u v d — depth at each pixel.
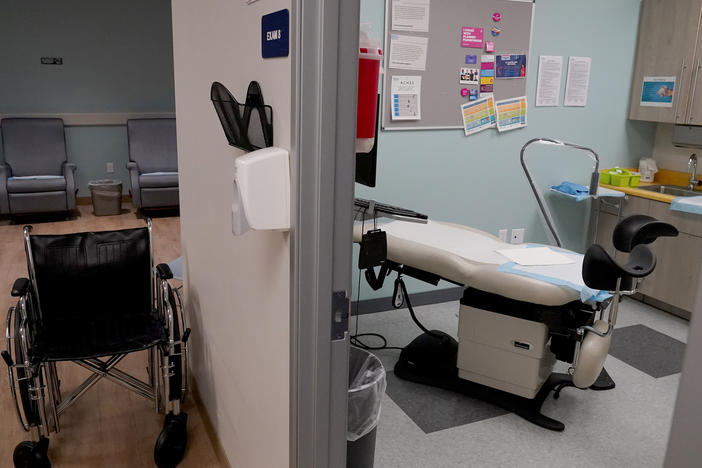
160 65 6.77
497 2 3.62
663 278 3.89
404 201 3.72
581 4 3.93
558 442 2.50
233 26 1.73
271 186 1.33
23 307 2.20
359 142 1.51
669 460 1.01
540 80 3.94
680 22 3.91
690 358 0.95
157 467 2.29
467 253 2.67
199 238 2.45
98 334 2.36
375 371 1.91
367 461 1.87
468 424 2.61
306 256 1.33
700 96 3.82
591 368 2.35
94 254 2.53
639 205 4.02
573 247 4.44
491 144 3.88
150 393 2.56
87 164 6.68
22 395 2.15
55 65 6.35
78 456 2.34
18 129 6.09
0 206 5.67
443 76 3.59
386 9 3.34
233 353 2.05
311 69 1.23
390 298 3.84
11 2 6.08
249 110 1.51
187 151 2.51
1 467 2.24
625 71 4.25
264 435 1.75
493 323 2.60
